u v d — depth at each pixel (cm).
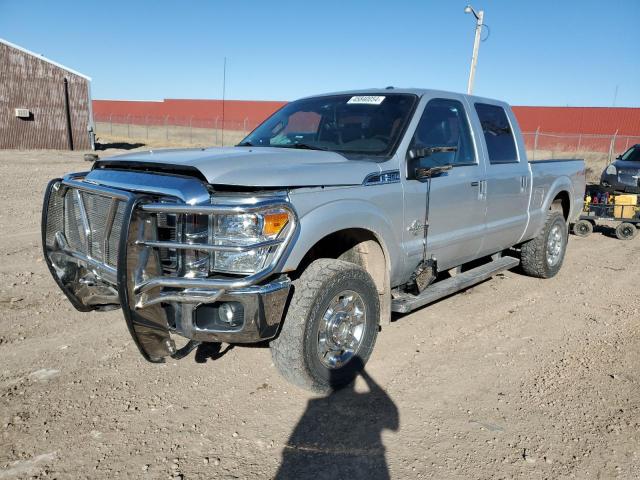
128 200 312
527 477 297
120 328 482
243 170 330
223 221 320
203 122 5566
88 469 295
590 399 383
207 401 367
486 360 444
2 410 346
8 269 631
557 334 507
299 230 336
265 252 322
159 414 349
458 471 301
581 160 746
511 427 346
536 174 621
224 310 327
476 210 517
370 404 370
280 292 329
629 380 414
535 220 633
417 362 436
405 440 329
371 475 296
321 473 297
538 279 698
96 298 384
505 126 584
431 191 452
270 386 390
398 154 424
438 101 484
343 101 496
